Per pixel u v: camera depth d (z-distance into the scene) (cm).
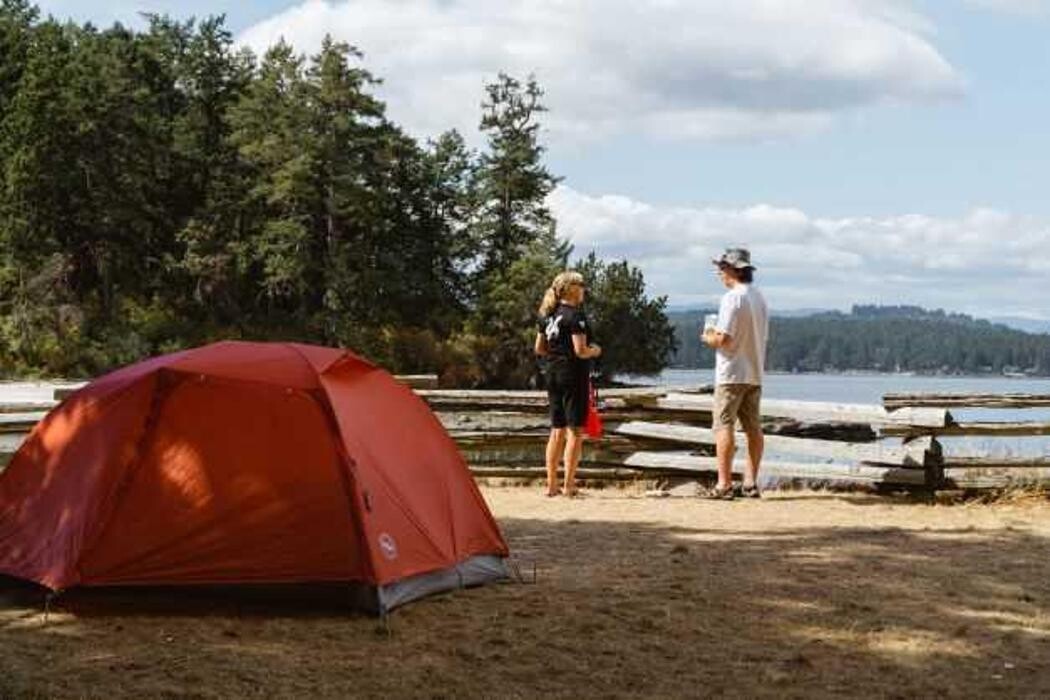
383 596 665
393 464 723
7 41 7331
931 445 1112
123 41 7781
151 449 690
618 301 7688
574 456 1133
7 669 548
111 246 6669
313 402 697
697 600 707
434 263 8356
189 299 7238
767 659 591
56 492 700
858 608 689
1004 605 699
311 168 7019
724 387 1105
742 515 1023
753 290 1107
